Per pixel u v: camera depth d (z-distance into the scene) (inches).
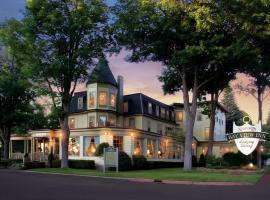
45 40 1405.0
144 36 1366.9
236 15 1209.4
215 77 1480.1
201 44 1200.8
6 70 1823.3
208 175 1079.0
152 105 2281.0
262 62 1411.2
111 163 1214.3
